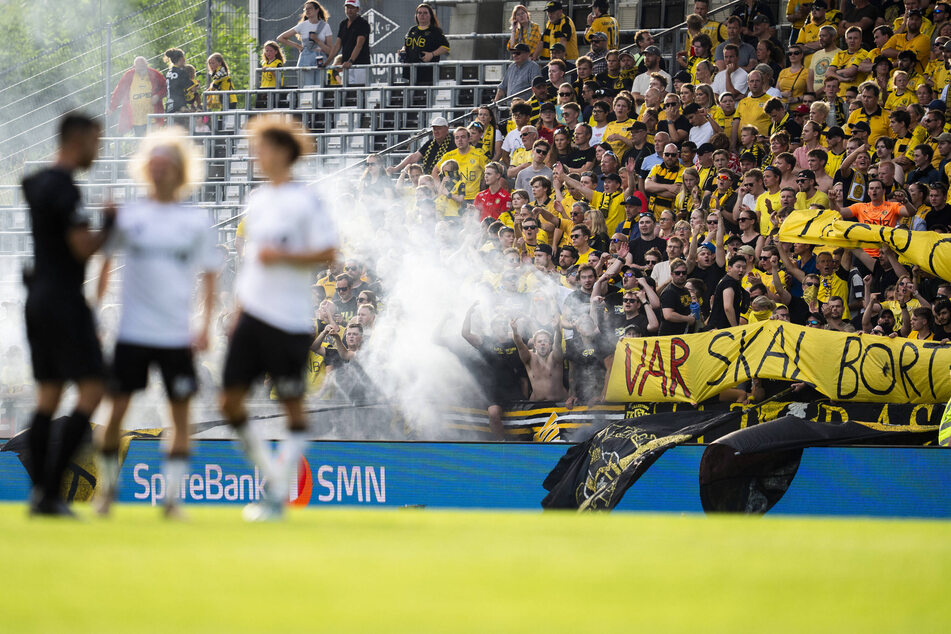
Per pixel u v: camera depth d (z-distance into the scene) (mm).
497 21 80938
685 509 39906
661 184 53438
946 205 46438
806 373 42969
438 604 10305
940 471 37438
